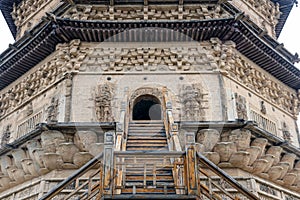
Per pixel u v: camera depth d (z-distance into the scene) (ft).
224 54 56.65
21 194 50.21
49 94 57.98
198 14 62.69
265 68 65.36
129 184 28.43
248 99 59.21
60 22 55.31
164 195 25.00
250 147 46.06
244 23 59.77
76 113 52.24
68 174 46.16
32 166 47.52
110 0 61.77
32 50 59.82
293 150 51.60
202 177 46.01
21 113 62.28
